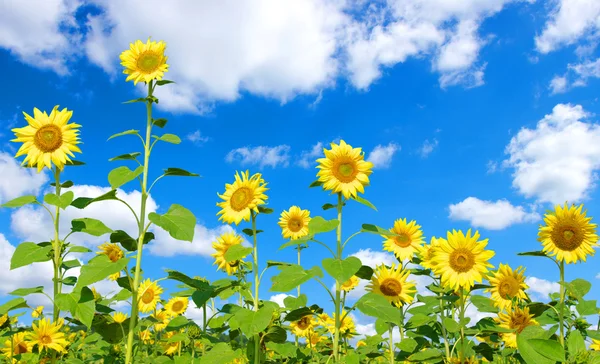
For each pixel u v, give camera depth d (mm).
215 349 1523
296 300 1728
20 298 1537
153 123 1617
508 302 1728
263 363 1588
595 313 1525
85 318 1381
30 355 1735
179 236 1440
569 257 1595
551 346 1057
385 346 1990
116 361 2020
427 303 1784
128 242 1607
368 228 1470
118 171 1506
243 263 1909
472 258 1529
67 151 1619
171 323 1802
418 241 2070
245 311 1437
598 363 1186
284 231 2451
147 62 1661
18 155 1619
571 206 1622
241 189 1631
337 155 1537
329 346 2289
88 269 1398
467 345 1569
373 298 1426
